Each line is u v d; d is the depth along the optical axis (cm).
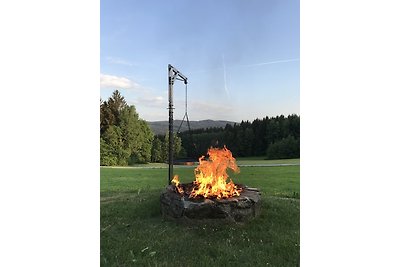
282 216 408
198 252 336
